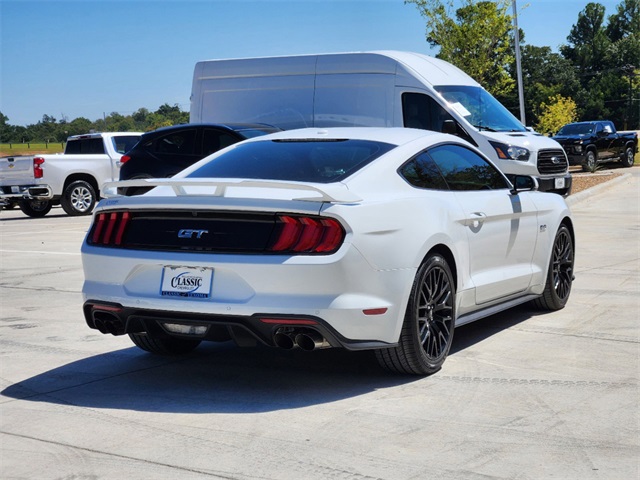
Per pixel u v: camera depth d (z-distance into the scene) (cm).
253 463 387
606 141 3155
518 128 1384
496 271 637
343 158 543
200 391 510
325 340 479
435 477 365
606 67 13288
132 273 503
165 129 1416
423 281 524
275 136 610
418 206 532
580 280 905
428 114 1292
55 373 559
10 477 376
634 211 1700
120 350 625
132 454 402
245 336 483
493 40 2617
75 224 1830
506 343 627
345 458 390
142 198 504
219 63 1468
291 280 466
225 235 482
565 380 521
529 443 408
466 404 474
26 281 977
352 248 473
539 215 704
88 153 2188
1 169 2072
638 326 677
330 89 1350
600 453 393
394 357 521
